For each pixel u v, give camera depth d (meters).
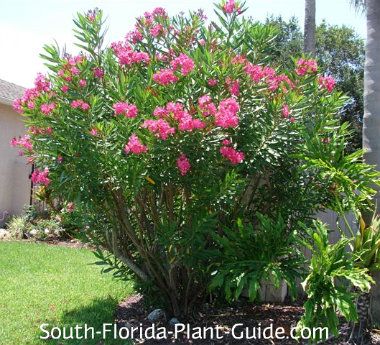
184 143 4.22
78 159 4.45
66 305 5.65
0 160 13.21
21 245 9.93
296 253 4.64
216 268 4.90
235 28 5.06
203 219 4.48
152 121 4.04
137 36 5.26
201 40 5.18
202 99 4.18
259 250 4.60
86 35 4.88
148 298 5.41
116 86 4.75
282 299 6.00
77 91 4.52
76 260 8.40
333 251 4.27
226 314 5.51
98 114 4.53
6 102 12.78
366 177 4.62
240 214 5.06
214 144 4.34
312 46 12.49
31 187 12.58
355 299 4.47
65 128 4.45
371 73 5.01
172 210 4.81
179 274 5.23
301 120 5.01
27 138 5.12
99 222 5.02
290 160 5.13
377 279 4.83
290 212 5.14
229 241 4.68
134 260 5.36
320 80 5.23
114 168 4.38
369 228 4.54
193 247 4.70
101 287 6.49
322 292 4.11
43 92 4.79
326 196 5.21
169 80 4.41
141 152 4.16
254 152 4.70
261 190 5.30
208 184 4.48
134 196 4.60
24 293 6.12
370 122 4.99
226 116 4.09
